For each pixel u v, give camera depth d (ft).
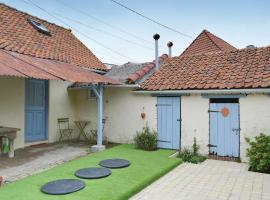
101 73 50.80
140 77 42.75
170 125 39.14
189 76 39.68
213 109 35.73
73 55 49.14
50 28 53.62
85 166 29.58
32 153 36.40
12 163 31.30
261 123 32.58
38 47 43.14
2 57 31.78
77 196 21.39
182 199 22.11
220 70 38.50
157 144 40.06
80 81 33.06
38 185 23.77
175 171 29.53
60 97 46.01
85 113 48.16
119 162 30.94
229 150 34.63
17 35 42.42
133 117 42.70
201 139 36.60
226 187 24.81
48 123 43.88
